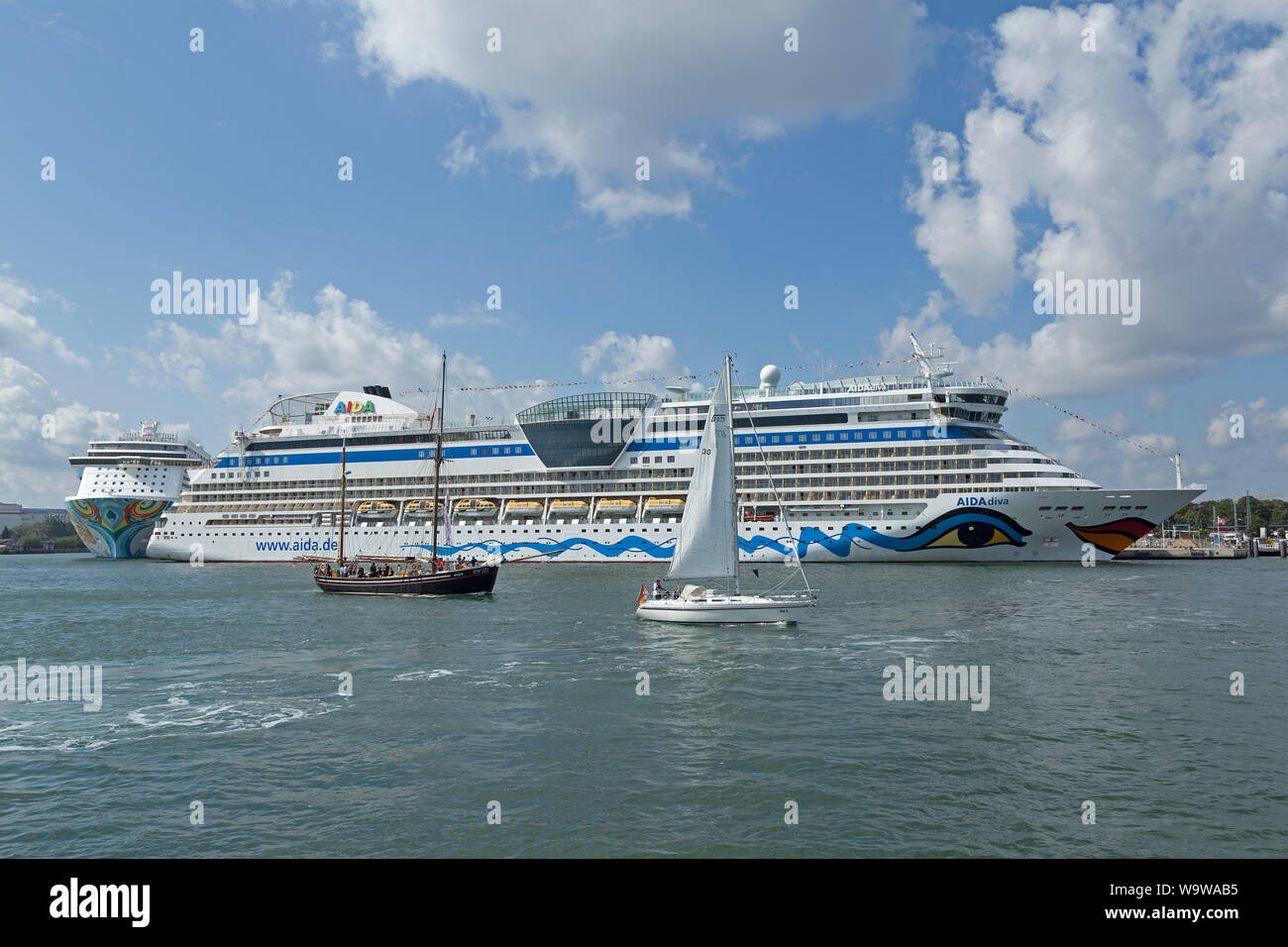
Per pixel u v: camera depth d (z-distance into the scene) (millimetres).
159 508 159875
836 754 25172
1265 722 28391
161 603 70000
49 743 27344
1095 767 24031
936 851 19000
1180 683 34312
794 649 42531
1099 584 76062
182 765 24938
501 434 128750
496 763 24656
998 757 24859
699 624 51094
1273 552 189250
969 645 43375
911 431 105750
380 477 132500
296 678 36938
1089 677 35500
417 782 23219
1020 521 97875
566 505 121125
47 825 20781
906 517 101750
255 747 26578
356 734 27797
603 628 50781
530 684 34969
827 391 113375
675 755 25188
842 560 103562
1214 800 21641
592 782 23047
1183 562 136250
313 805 21734
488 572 73188
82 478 162125
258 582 93312
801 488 108125
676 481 117438
